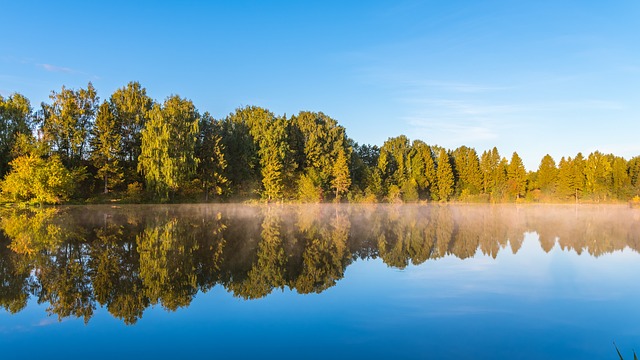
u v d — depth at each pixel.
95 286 13.02
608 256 18.58
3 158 53.22
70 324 9.70
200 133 63.47
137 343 8.62
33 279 13.78
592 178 90.25
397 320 9.96
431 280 13.98
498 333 9.13
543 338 8.83
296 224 32.94
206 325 9.66
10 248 19.36
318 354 8.09
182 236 24.33
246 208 53.31
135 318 10.12
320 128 77.06
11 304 11.16
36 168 47.28
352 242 23.16
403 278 14.27
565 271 15.30
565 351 8.20
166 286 13.10
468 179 93.94
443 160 89.19
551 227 32.47
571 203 89.81
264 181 64.06
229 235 25.25
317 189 66.94
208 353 8.15
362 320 9.96
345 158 71.94
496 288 12.86
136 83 60.94
